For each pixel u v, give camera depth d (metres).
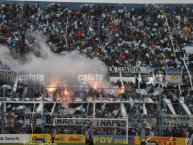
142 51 81.00
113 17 88.81
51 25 86.00
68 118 51.78
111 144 50.75
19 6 87.75
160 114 53.25
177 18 89.06
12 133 54.38
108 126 52.66
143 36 85.06
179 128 53.28
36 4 88.56
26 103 62.22
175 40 84.50
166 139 50.09
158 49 81.56
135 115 54.78
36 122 55.59
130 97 61.16
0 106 59.72
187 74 72.88
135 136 51.78
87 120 52.56
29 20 86.44
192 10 89.94
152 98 62.88
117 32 86.06
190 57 80.12
